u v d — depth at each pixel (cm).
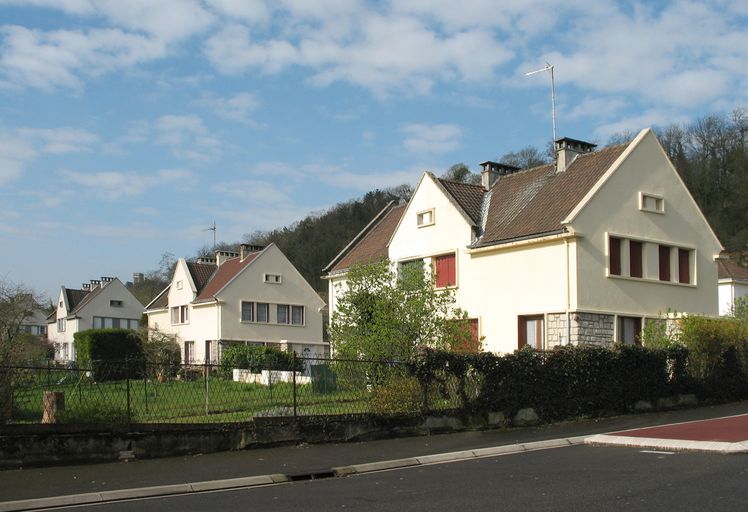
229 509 966
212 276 5719
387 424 1681
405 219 3162
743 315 3181
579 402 2011
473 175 8044
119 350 5141
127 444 1386
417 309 2102
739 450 1284
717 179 6066
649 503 909
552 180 2878
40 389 1481
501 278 2730
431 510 914
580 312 2481
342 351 2125
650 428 1712
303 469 1284
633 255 2708
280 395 1783
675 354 2284
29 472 1259
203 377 1812
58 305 7719
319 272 8438
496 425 1841
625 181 2692
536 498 965
